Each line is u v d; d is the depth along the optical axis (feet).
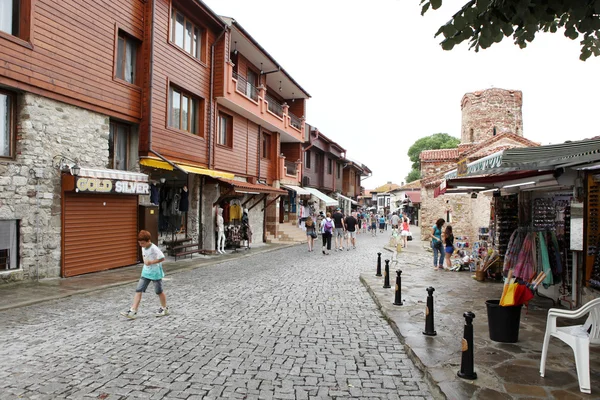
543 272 24.99
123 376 14.60
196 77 51.88
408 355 17.49
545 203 29.84
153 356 16.67
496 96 92.94
